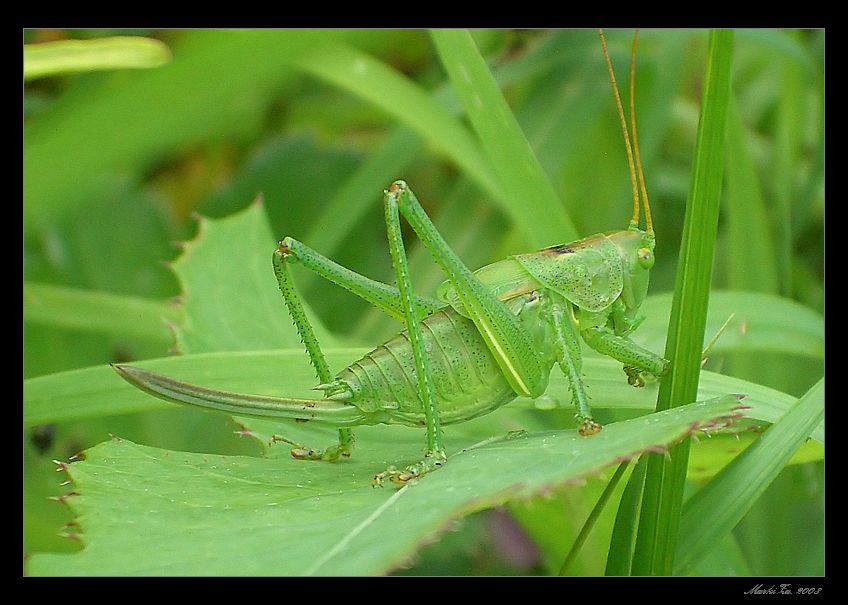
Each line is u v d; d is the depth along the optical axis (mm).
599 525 168
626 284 169
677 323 151
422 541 131
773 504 184
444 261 158
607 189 222
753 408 162
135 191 227
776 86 241
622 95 222
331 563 130
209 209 230
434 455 151
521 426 178
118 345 212
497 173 184
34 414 169
